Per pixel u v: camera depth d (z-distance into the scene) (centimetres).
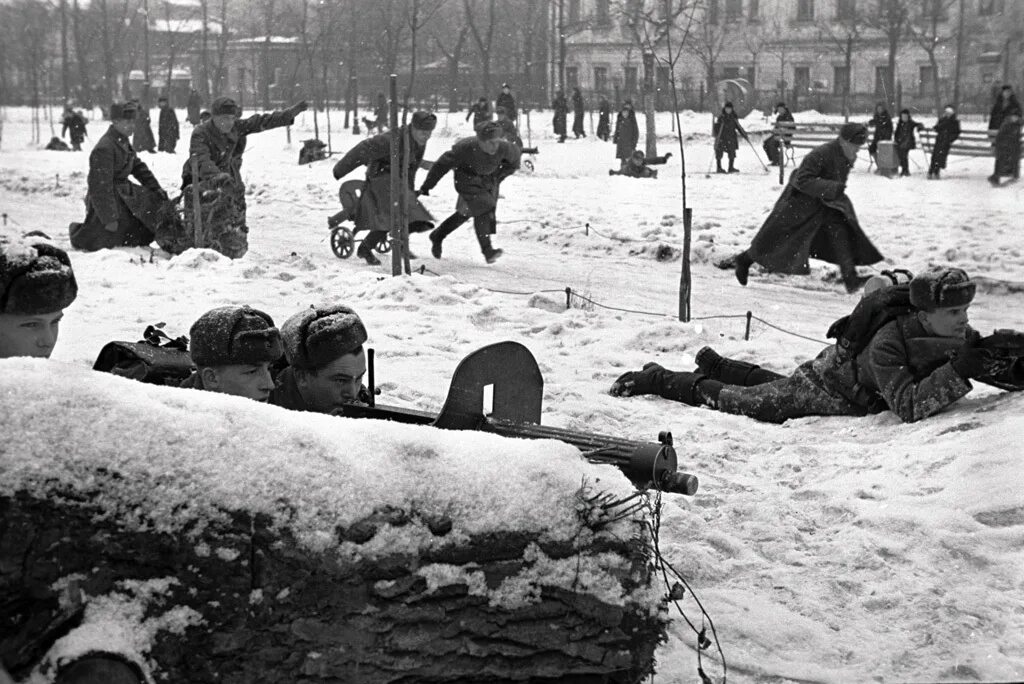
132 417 255
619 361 842
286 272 1218
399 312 1013
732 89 4916
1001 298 1338
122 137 1414
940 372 628
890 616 420
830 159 1282
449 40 5531
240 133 1408
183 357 461
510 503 274
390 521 263
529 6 5253
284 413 273
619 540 280
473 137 1438
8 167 3103
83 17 6700
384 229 1403
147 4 7444
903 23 5628
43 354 358
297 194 2372
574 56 5778
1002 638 402
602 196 2386
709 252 1531
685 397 718
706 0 5353
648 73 3250
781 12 6209
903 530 479
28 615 245
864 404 666
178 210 1427
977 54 5353
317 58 6284
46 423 249
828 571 454
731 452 614
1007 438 553
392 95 1237
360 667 263
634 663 284
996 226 1928
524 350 359
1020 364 630
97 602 246
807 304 1237
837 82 6128
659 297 1247
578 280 1358
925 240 1767
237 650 253
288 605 256
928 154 3269
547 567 274
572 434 325
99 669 241
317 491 259
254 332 389
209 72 7462
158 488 249
